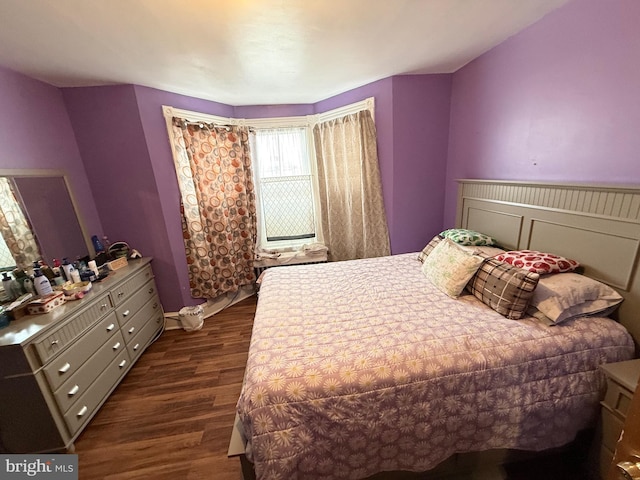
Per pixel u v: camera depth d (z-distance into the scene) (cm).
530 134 195
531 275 147
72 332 174
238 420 132
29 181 206
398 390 118
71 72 210
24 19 141
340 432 117
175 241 288
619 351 132
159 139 266
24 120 208
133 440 171
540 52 179
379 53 212
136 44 175
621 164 144
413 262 249
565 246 170
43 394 151
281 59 211
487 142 236
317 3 144
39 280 178
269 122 341
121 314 224
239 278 349
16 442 157
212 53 194
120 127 251
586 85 156
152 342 275
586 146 160
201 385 215
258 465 112
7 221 188
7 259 185
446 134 285
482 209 240
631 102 137
